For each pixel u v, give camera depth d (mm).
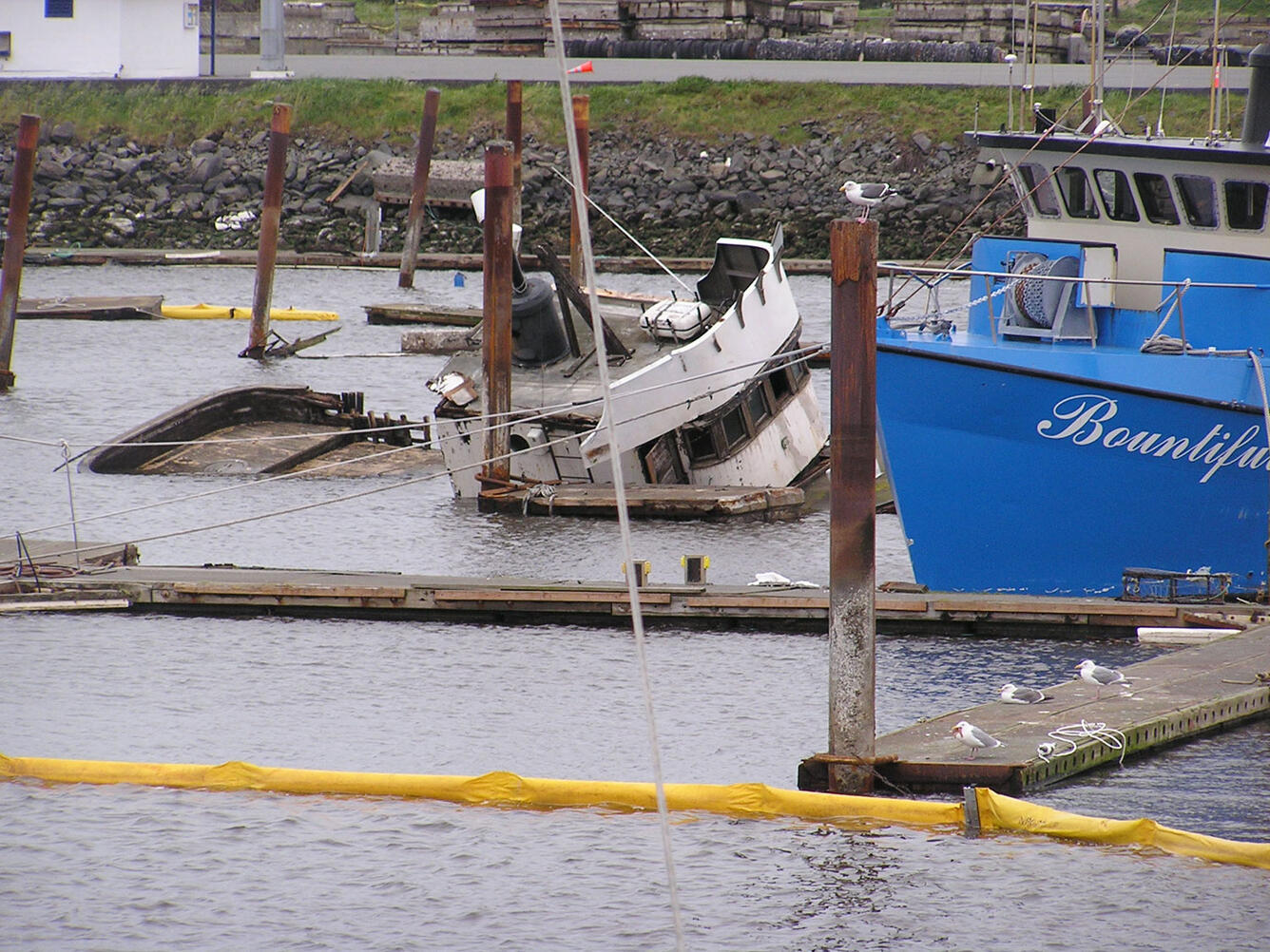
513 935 54906
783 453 128125
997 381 87500
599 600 89750
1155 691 73875
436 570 103625
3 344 158625
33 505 118688
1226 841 60062
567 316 126438
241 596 91312
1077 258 93125
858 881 58594
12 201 158125
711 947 54125
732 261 132875
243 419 139750
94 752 71062
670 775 68812
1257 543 91938
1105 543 91000
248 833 62500
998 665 82125
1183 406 88312
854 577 62500
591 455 116375
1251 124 91375
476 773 68750
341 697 78188
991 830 61938
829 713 69625
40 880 58562
